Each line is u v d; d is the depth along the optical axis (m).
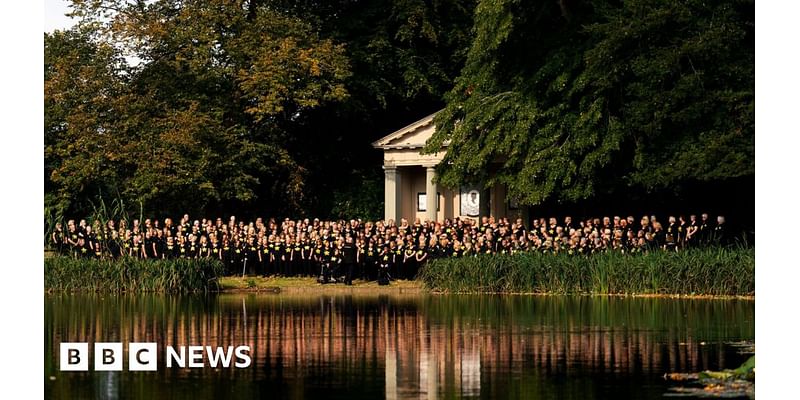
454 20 89.81
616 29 63.69
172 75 82.25
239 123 83.00
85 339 37.97
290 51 81.81
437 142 74.19
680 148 62.34
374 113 92.69
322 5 91.19
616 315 44.84
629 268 55.56
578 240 61.53
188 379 29.30
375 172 90.19
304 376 29.59
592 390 26.94
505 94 70.62
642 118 62.75
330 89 83.44
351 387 27.80
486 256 59.94
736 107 60.75
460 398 26.14
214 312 48.31
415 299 55.97
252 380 29.00
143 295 59.84
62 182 79.00
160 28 80.88
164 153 77.94
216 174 80.38
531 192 66.75
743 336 37.25
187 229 70.06
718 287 53.38
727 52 62.06
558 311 47.06
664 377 28.75
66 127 81.94
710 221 65.69
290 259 69.75
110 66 81.69
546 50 69.50
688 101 62.12
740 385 27.33
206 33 82.12
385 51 88.88
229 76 83.56
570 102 67.62
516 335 38.19
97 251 68.12
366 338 37.75
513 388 27.41
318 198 89.94
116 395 26.98
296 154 89.81
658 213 70.44
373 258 67.44
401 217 83.94
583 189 66.12
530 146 68.00
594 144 65.38
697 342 35.78
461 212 82.56
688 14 62.97
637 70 62.97
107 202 82.25
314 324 42.53
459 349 34.66
